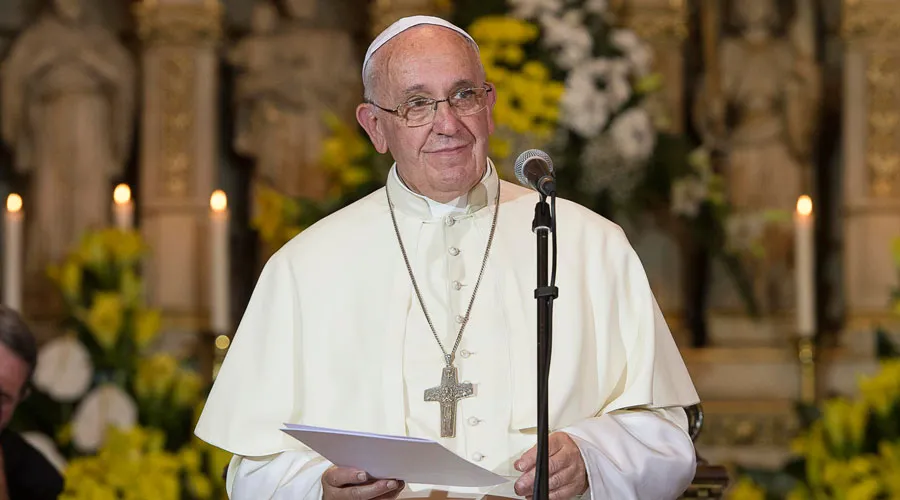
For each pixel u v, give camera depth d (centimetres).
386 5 2961
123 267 2355
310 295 1325
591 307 1314
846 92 3012
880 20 2984
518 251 1333
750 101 3017
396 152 1280
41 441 2122
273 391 1308
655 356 1300
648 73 2762
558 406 1257
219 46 3108
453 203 1339
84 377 2197
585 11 2606
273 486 1259
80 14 3077
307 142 2997
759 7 3056
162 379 2217
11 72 3016
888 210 2966
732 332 2902
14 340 1722
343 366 1297
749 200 2975
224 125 3159
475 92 1263
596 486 1182
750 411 2734
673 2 2970
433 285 1320
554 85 2453
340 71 3038
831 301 3156
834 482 2208
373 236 1347
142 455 2078
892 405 2261
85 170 3005
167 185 3016
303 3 3072
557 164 2498
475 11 2653
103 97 3045
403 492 1255
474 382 1277
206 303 2986
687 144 2745
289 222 2603
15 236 2492
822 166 3180
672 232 2883
